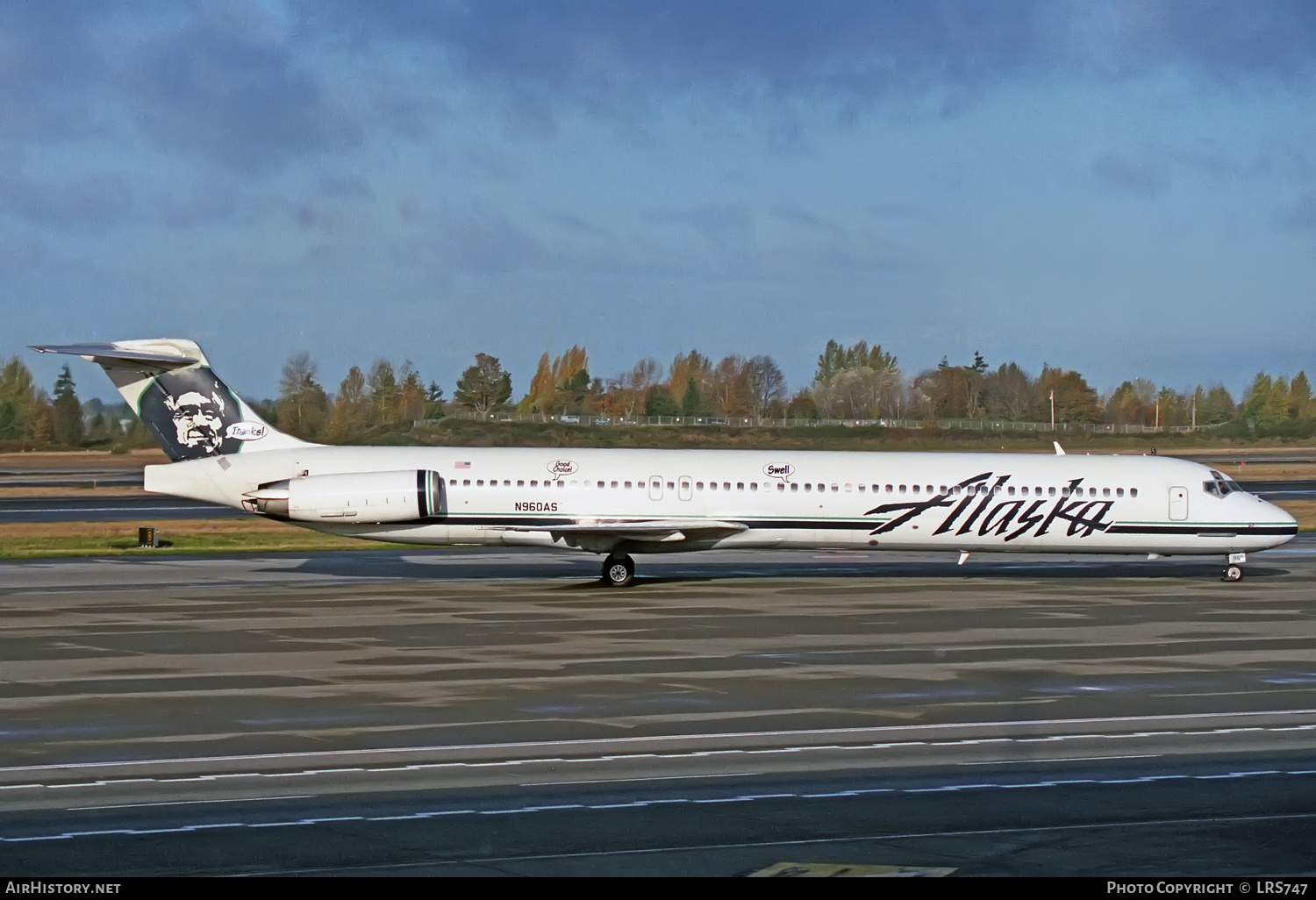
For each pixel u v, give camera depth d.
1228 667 50.28
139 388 77.69
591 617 63.75
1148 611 66.25
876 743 37.81
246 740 37.91
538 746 37.41
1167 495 78.75
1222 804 31.52
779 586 77.38
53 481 186.75
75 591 73.56
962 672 49.03
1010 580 81.31
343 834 29.03
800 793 32.47
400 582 78.56
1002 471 79.25
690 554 99.12
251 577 81.31
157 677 47.62
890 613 65.25
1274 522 78.94
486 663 50.75
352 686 46.06
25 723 40.06
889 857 27.52
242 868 26.80
